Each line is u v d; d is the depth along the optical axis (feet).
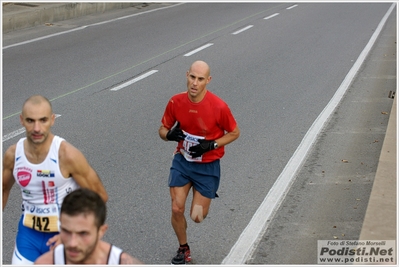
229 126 34.19
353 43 110.93
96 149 54.24
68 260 21.36
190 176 35.06
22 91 72.49
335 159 53.21
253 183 47.78
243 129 61.26
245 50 103.09
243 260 35.96
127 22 129.90
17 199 42.96
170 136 34.06
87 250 20.72
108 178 47.73
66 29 118.01
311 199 44.73
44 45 101.81
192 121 34.01
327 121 64.54
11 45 100.58
